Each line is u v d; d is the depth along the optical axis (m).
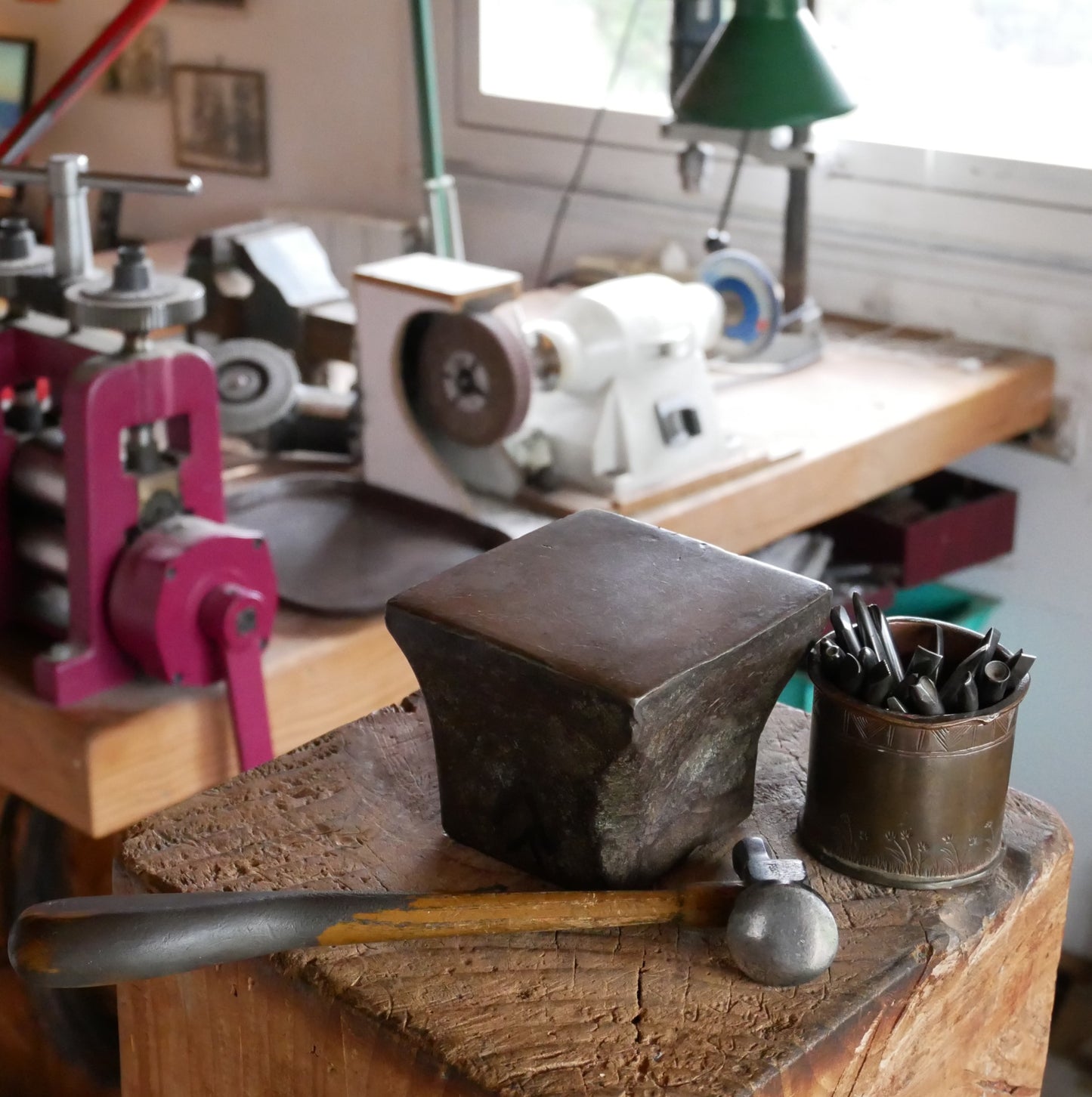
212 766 1.24
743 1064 0.65
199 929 0.67
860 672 0.76
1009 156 1.93
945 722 0.73
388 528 1.49
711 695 0.73
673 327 1.50
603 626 0.74
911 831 0.76
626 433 1.48
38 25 2.93
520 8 2.41
